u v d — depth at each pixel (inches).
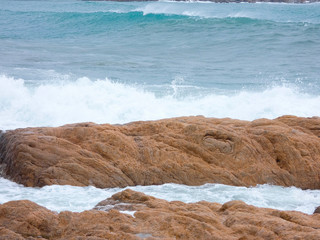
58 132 514.6
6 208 291.0
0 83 753.0
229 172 481.4
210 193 450.0
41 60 1149.1
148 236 262.5
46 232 274.5
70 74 970.7
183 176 478.0
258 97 774.5
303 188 487.2
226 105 736.3
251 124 550.9
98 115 693.9
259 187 480.1
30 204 302.2
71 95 727.7
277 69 1096.2
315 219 292.4
